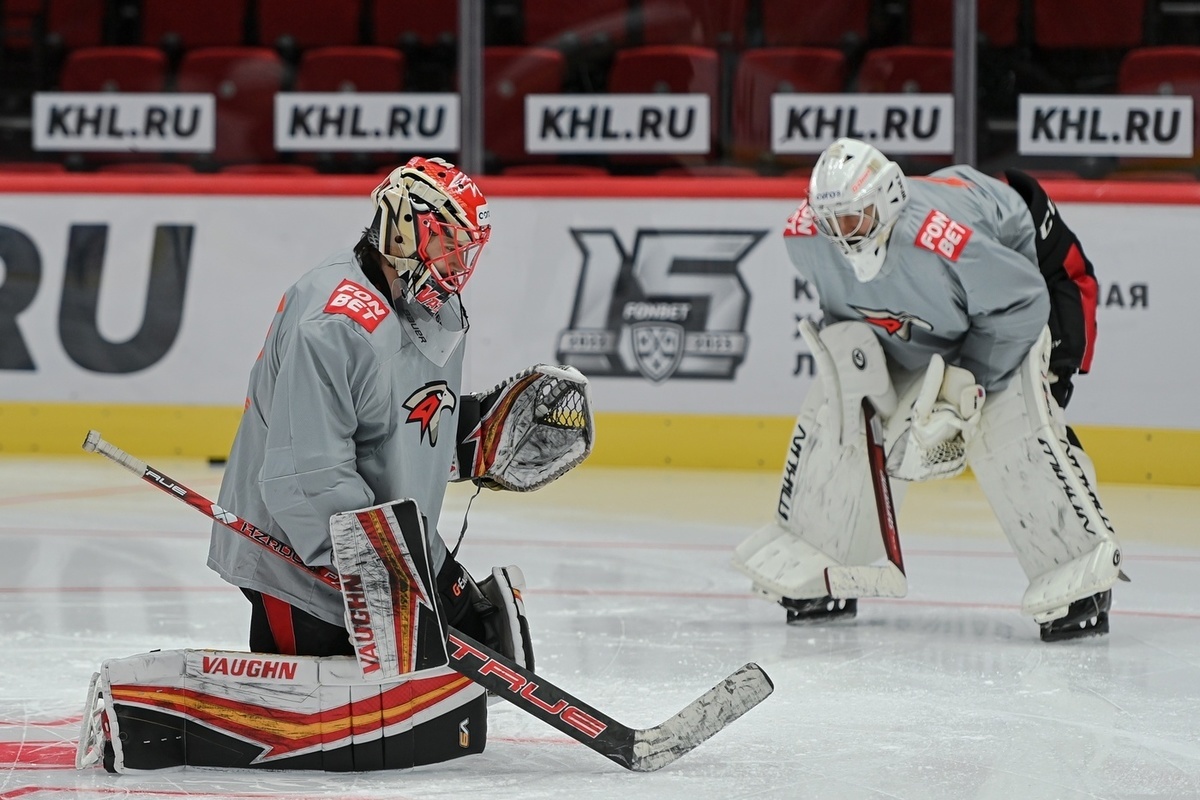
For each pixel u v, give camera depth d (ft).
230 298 93.35
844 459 51.52
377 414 33.83
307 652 35.09
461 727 35.14
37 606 53.26
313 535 33.01
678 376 91.15
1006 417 49.70
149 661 33.81
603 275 91.61
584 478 87.76
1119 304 87.35
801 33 91.91
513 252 92.32
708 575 60.59
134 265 93.86
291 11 94.84
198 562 61.62
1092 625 50.01
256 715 34.04
